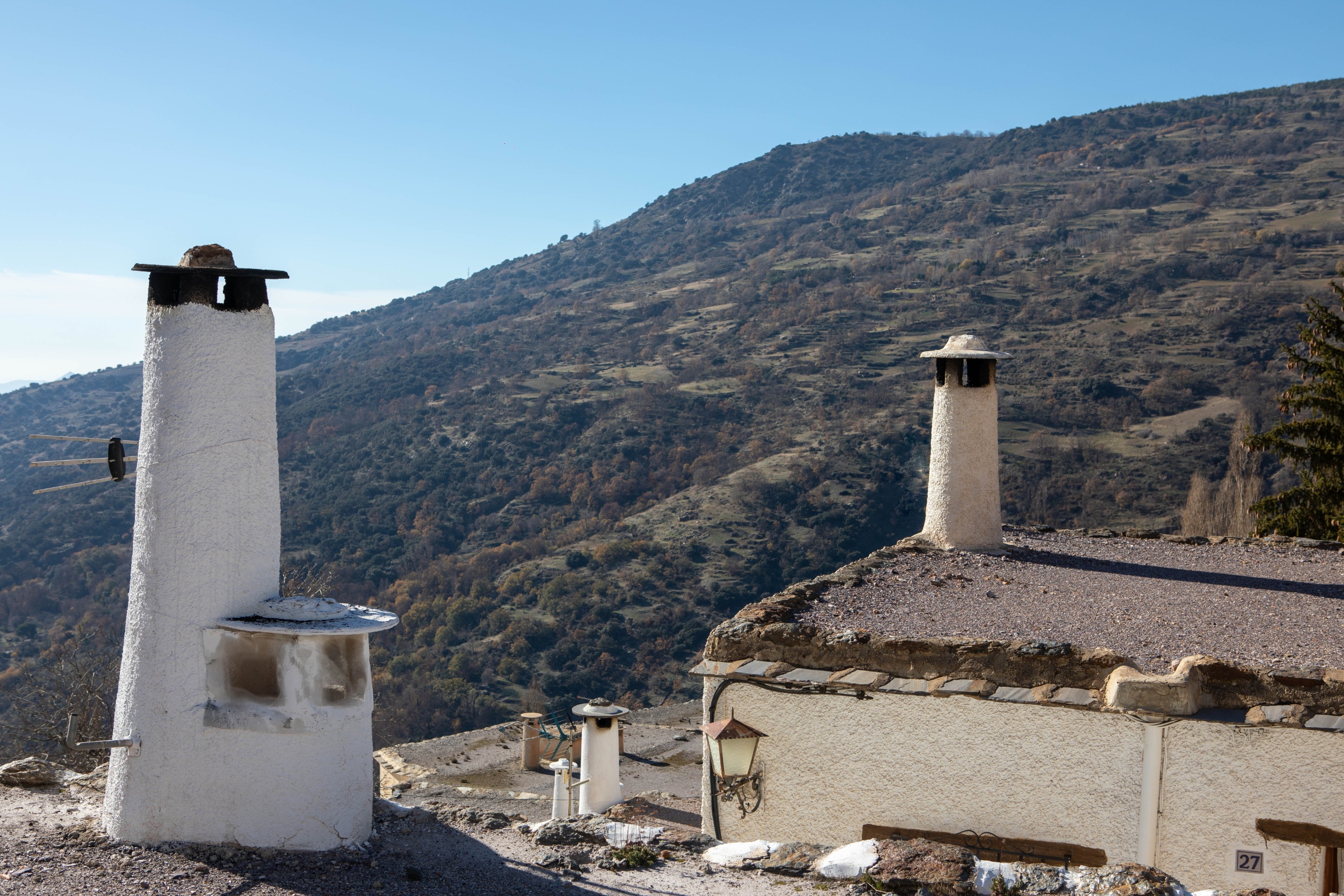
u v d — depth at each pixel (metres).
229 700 5.29
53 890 4.66
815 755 7.02
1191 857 6.17
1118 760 6.33
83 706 16.91
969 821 6.63
